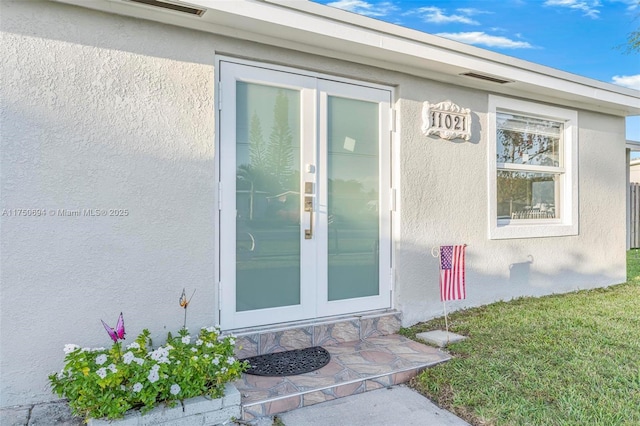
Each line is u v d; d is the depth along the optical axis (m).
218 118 3.72
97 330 3.18
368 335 4.34
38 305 3.01
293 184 4.09
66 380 2.62
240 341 3.66
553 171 6.30
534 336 4.18
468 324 4.59
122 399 2.52
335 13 3.78
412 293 4.73
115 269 3.25
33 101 3.00
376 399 3.12
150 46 3.38
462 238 5.18
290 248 4.07
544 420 2.64
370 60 4.38
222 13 3.30
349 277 4.42
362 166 4.51
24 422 2.71
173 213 3.46
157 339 3.39
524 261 5.82
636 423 2.58
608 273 6.90
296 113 4.11
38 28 3.02
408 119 4.73
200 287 3.56
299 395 2.99
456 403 2.93
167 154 3.44
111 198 3.24
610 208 6.93
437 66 4.63
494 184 5.50
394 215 4.68
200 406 2.70
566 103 6.20
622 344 3.95
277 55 3.93
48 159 3.04
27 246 2.98
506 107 5.66
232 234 3.77
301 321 4.09
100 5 3.13
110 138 3.24
